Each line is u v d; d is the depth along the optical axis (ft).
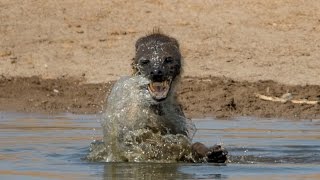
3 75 218.38
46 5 267.80
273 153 116.06
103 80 216.33
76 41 247.09
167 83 110.73
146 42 113.29
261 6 268.21
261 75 219.20
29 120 161.48
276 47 242.58
